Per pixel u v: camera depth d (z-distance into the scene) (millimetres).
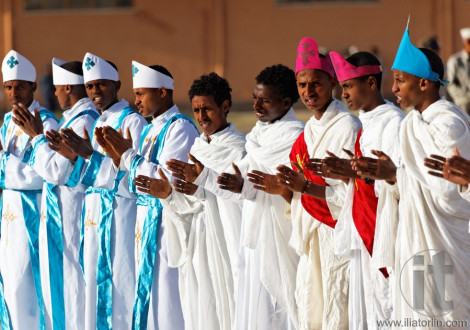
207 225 11422
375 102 9859
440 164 8117
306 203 9977
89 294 12688
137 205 12328
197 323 11617
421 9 51438
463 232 8648
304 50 10211
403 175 8766
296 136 10742
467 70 24719
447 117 8562
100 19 54906
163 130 12172
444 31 51062
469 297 8703
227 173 10547
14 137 14141
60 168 12586
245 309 11047
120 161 11750
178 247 11703
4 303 13969
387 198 9141
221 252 11406
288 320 10789
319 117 10352
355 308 9609
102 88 13164
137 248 12219
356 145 9805
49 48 55438
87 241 12742
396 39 51844
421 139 8672
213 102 11438
